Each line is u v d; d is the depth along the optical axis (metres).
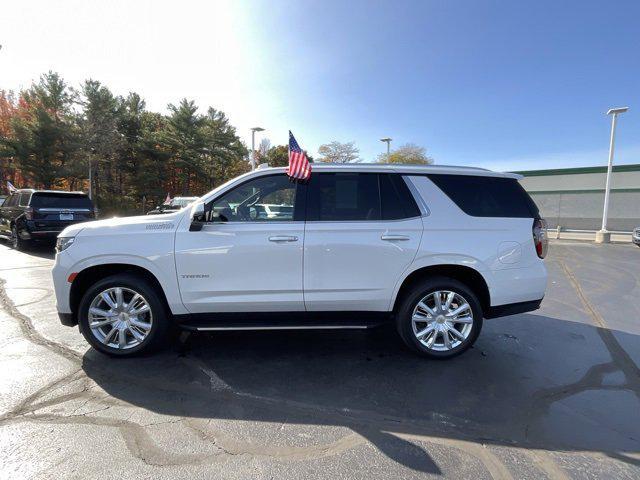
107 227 3.91
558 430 2.87
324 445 2.66
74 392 3.29
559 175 27.88
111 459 2.46
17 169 31.45
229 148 42.22
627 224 24.52
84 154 30.97
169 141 35.84
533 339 4.75
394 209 4.00
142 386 3.43
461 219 4.02
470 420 2.99
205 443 2.65
